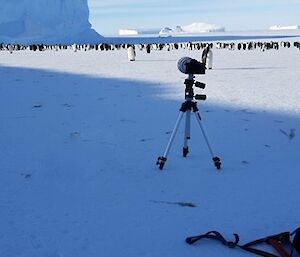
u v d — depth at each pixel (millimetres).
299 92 11891
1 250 3078
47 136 6961
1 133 7203
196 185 4488
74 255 2982
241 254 2965
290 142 6430
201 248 3061
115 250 3051
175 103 10195
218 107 9602
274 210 3760
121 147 6219
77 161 5531
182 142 6441
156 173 4953
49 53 41875
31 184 4641
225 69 19922
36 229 3430
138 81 15031
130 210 3811
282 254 2834
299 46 41312
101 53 40344
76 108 9602
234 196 4129
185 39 106375
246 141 6484
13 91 12633
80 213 3758
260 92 12016
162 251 3025
